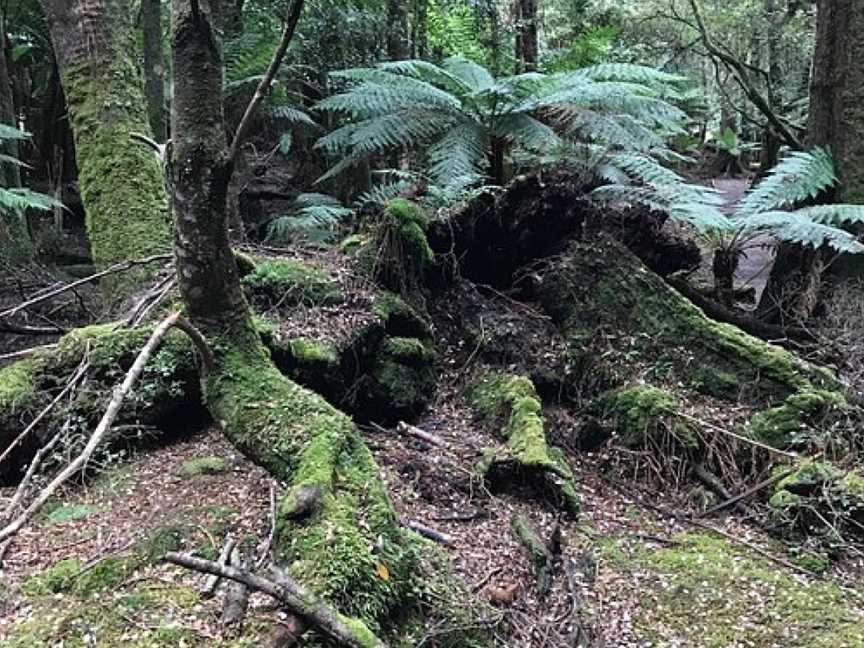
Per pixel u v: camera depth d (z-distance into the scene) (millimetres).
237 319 3209
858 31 5418
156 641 2236
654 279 4734
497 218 5035
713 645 2807
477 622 2633
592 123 6008
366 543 2564
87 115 4965
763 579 3217
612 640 2816
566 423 4402
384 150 7746
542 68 8961
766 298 5824
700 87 15148
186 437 3736
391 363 4309
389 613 2494
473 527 3385
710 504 3830
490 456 3766
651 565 3318
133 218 4801
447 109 6125
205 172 2904
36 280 5730
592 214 5102
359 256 4676
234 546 2531
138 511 3031
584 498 3861
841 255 5398
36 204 5230
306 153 8719
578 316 4793
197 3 2689
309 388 3893
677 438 4027
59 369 3594
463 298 5000
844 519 3541
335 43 7957
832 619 2953
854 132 5516
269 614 2314
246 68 6742
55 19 5004
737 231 5328
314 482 2711
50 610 2410
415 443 4031
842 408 4059
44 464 3312
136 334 3680
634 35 11812
